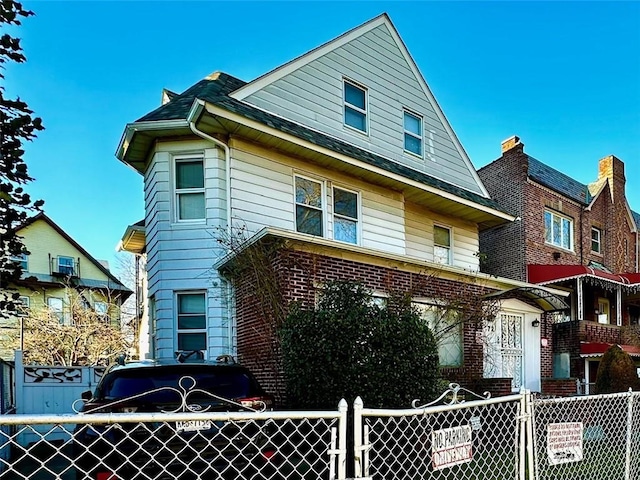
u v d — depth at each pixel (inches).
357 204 437.4
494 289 425.7
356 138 452.4
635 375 336.8
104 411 151.8
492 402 130.7
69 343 724.0
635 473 174.7
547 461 151.2
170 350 351.3
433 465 118.0
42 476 228.8
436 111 545.3
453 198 494.3
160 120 356.2
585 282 628.4
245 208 361.4
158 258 361.4
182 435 145.3
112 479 135.9
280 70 405.7
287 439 114.6
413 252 493.4
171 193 369.1
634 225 867.4
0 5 156.3
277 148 386.3
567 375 561.6
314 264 302.8
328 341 210.1
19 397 337.7
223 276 351.3
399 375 207.6
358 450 100.3
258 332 301.9
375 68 486.9
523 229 637.9
